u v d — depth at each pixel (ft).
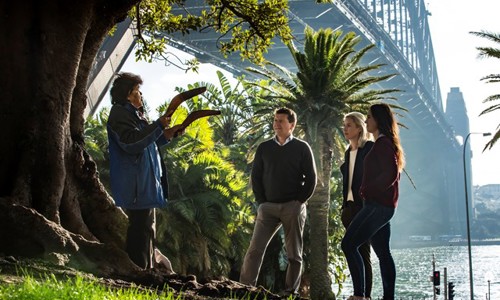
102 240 24.72
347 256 23.80
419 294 345.10
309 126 118.21
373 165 23.73
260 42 44.14
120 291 15.66
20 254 20.12
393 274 24.36
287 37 43.01
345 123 25.95
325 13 324.60
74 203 24.38
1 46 23.97
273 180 27.96
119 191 22.16
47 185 23.21
